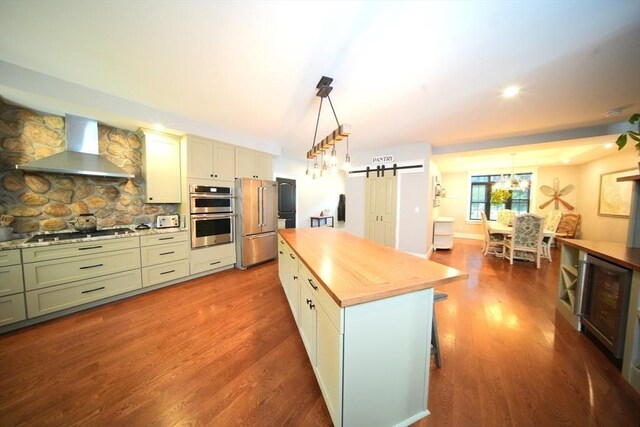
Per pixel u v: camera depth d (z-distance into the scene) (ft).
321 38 5.14
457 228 22.77
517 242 13.50
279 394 4.62
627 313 5.12
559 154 15.53
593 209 15.66
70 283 7.55
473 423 4.04
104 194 9.57
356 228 16.88
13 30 4.96
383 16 4.47
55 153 8.26
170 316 7.59
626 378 4.92
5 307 6.51
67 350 5.87
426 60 5.85
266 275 11.62
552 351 5.90
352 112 9.27
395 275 4.28
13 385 4.77
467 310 8.08
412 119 9.91
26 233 7.89
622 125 10.04
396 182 15.20
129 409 4.26
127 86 7.39
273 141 14.17
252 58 5.90
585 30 4.73
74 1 4.23
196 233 10.84
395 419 4.05
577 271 7.06
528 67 6.07
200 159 10.86
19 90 6.41
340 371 3.52
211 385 4.83
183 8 4.39
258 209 13.09
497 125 10.62
